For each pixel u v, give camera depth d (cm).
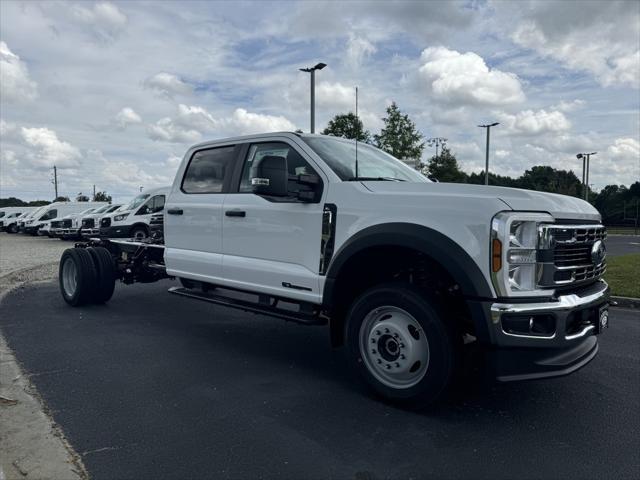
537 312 335
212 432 346
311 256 448
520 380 340
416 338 377
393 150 2341
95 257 766
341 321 443
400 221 382
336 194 432
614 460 313
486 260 342
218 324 669
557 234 357
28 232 3675
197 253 571
